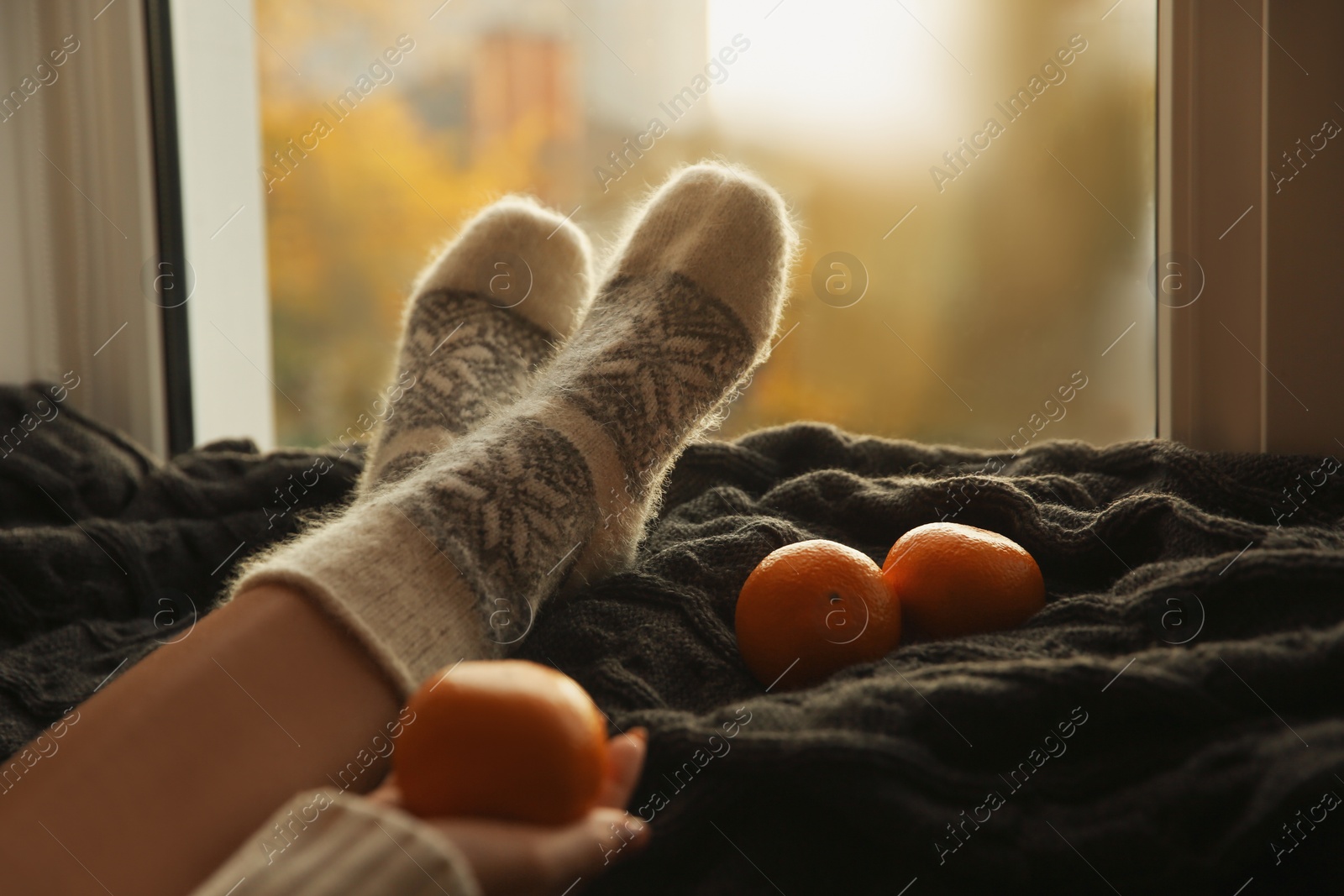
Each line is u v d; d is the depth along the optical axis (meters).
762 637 0.66
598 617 0.70
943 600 0.67
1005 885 0.55
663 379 0.81
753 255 0.87
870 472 0.85
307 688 0.61
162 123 1.02
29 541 0.77
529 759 0.54
